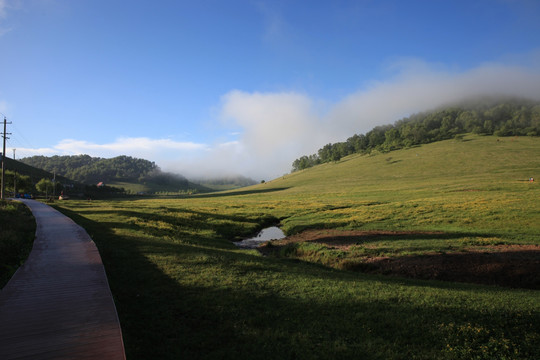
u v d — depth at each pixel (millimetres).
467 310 10719
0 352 6367
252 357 7539
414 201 55219
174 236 28422
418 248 25062
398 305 11227
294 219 50094
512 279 18188
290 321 9633
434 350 8180
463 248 24406
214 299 10969
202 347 7922
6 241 17203
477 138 182375
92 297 9547
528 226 31000
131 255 16609
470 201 47906
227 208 63875
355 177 140250
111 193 180750
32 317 8070
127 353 7227
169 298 10883
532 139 161375
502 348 8320
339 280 14898
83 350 6574
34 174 178875
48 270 12375
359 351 8000
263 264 17281
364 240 30188
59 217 32000
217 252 20672
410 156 164375
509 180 80250
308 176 175625
